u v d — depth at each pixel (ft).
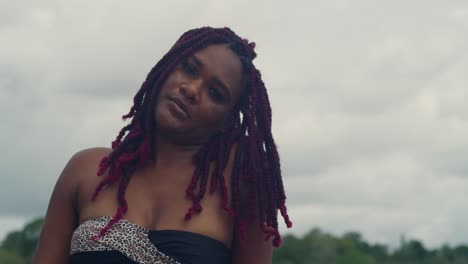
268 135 16.29
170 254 14.90
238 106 16.26
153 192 15.46
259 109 16.28
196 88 15.56
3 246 316.40
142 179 15.57
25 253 317.01
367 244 497.05
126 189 15.39
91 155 16.02
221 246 15.31
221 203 15.51
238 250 15.85
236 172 15.87
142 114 16.02
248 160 15.97
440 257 505.66
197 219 15.25
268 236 15.88
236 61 15.89
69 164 16.10
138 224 15.10
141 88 16.01
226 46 15.94
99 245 14.82
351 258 465.06
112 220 15.01
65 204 15.89
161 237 14.99
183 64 15.75
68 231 15.88
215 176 15.66
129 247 14.82
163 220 15.19
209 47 15.83
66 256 15.90
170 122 15.53
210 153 15.81
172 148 15.78
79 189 15.71
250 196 15.81
